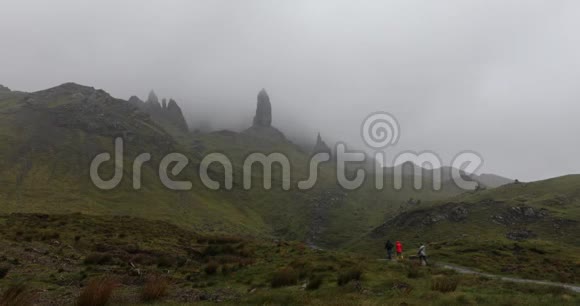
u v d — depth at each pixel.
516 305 17.69
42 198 162.75
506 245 64.88
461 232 163.75
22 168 194.25
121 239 45.62
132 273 29.48
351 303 17.31
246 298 19.78
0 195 155.12
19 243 37.06
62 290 22.88
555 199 178.25
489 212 176.50
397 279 26.14
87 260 32.97
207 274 31.16
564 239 139.12
